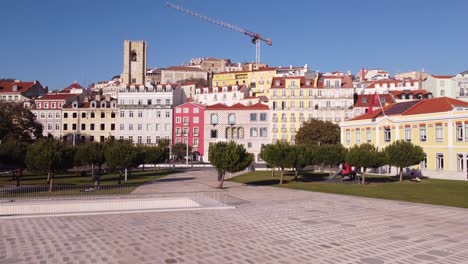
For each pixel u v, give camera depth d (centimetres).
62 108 13112
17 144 5772
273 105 12512
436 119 6172
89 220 2445
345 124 8506
